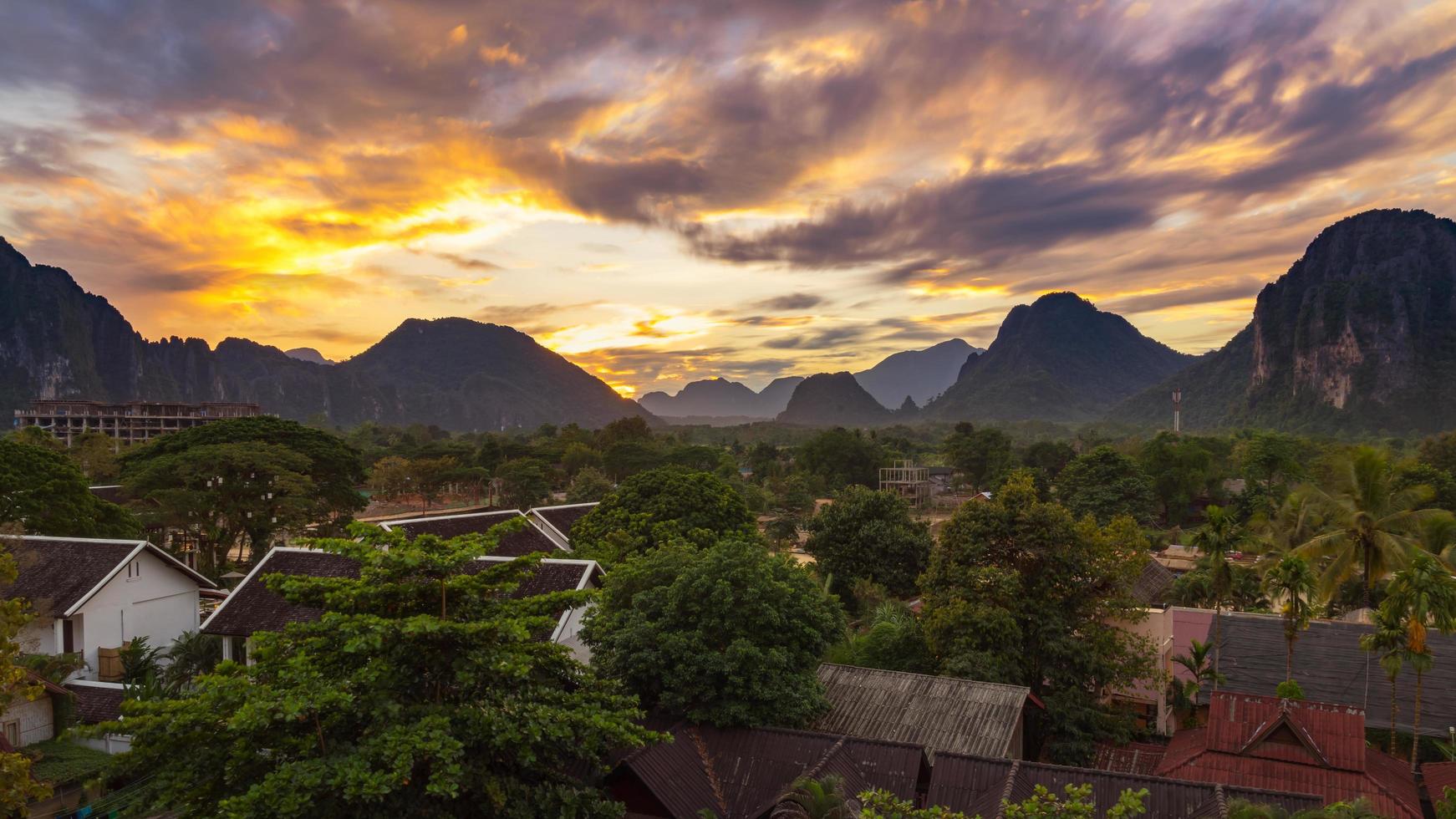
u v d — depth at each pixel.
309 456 62.12
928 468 134.38
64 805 23.03
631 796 19.16
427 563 14.72
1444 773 25.97
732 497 47.09
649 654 21.56
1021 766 19.36
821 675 26.75
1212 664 35.31
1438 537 36.31
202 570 53.25
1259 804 17.38
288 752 13.87
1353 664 33.66
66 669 29.02
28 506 39.03
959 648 29.78
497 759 14.95
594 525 44.03
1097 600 31.50
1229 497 102.44
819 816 16.47
